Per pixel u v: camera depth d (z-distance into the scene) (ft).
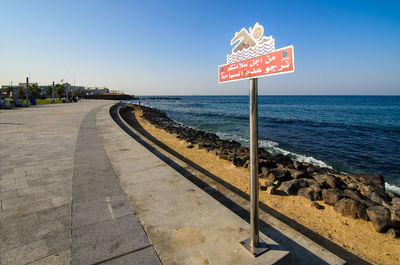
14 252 7.30
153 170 15.53
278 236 9.09
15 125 37.09
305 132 62.95
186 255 7.03
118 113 72.95
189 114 124.16
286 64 5.61
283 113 132.36
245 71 7.30
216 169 23.35
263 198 16.42
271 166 24.29
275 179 19.89
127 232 8.29
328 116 114.52
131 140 25.71
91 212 9.79
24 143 23.93
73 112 62.80
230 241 7.73
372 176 24.08
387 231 12.25
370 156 38.24
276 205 15.35
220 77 8.92
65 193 11.81
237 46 7.69
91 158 18.42
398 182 26.58
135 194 11.68
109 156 19.06
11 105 79.61
